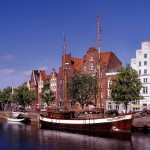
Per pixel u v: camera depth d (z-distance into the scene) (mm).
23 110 121875
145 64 94188
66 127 68938
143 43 95312
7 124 87375
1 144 49312
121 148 44531
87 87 83875
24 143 50156
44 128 74438
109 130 60156
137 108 93375
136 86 72000
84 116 68000
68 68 114812
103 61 104500
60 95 118000
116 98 72625
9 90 150000
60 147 46125
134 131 62250
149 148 44188
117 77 72938
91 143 49188
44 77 136375
